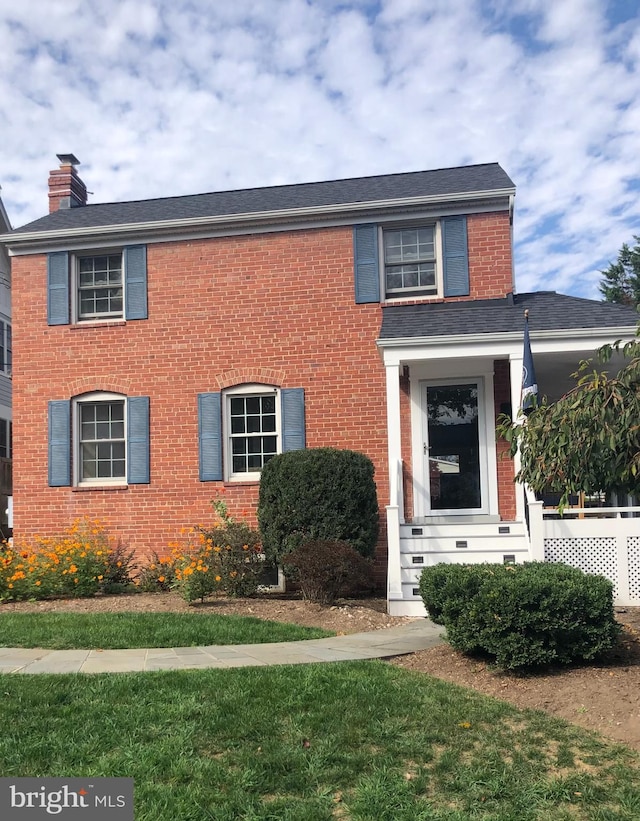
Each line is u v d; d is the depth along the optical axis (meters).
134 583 11.98
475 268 12.40
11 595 10.64
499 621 6.21
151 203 15.01
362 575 9.88
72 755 4.54
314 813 3.87
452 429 11.97
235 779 4.23
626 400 5.53
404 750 4.61
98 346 13.34
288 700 5.44
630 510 9.52
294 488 10.55
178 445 12.95
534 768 4.39
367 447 12.39
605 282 44.38
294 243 12.91
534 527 9.55
